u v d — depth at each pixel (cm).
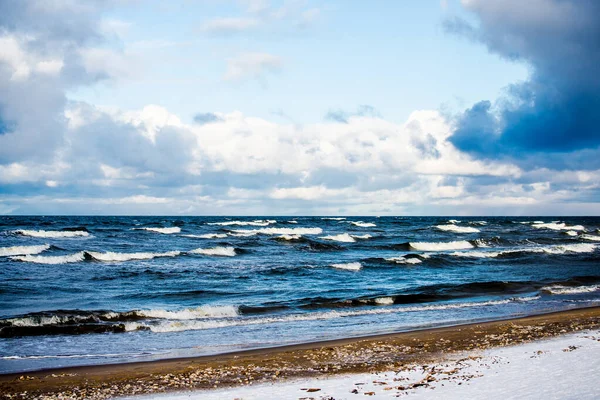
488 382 946
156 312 1853
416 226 8819
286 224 8444
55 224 7006
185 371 1171
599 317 1784
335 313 1942
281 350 1381
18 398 993
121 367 1216
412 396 881
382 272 3216
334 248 4731
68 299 2139
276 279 2828
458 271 3344
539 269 3453
